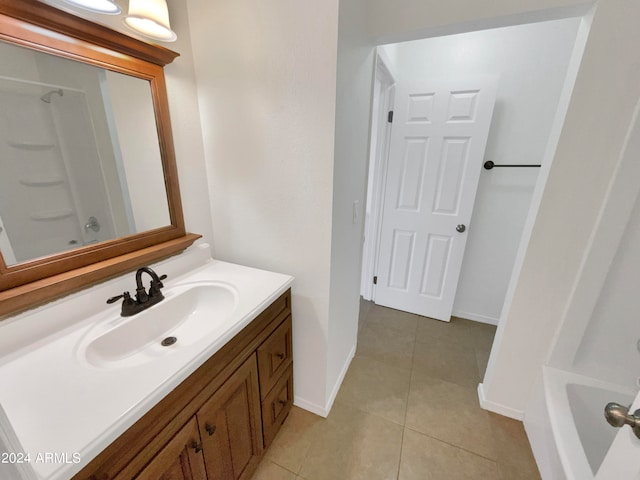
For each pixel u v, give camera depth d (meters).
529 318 1.33
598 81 1.00
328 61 0.96
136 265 1.05
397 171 2.15
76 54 0.82
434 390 1.68
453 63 1.91
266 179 1.22
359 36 1.16
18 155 0.77
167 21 0.90
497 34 1.78
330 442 1.36
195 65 1.20
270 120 1.13
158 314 0.99
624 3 0.92
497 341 1.48
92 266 0.93
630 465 0.55
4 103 0.73
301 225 1.21
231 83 1.15
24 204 0.79
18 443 0.40
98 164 0.95
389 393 1.65
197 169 1.30
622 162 1.02
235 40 1.09
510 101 1.85
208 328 1.04
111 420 0.55
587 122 1.04
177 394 0.71
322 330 1.34
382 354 1.98
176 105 1.16
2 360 0.71
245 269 1.30
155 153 1.11
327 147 1.06
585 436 1.24
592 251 1.13
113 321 0.89
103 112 0.94
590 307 1.20
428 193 2.11
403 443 1.36
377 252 2.51
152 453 0.66
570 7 0.99
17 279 0.77
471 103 1.83
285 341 1.28
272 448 1.33
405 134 2.04
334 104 1.00
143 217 1.11
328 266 1.22
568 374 1.31
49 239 0.85
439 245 2.20
